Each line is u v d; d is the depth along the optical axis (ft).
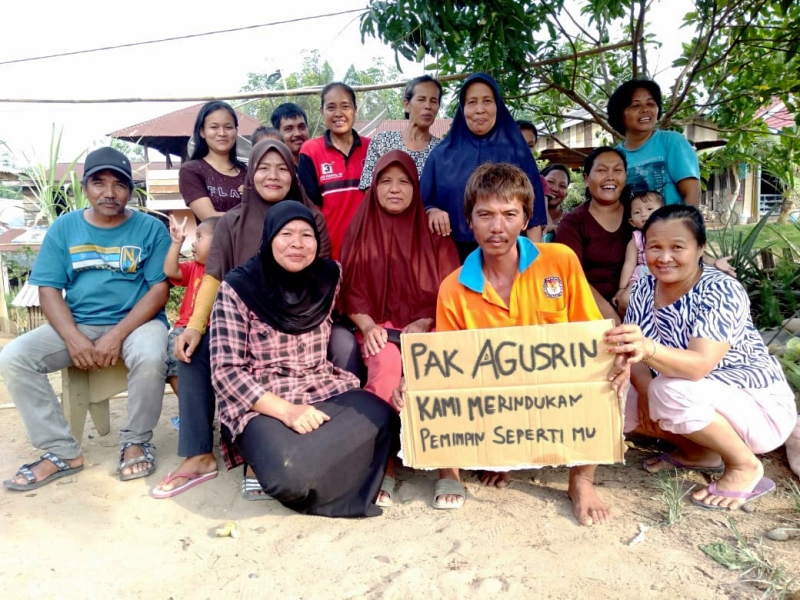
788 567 7.76
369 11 16.93
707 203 48.32
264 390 9.86
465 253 13.84
